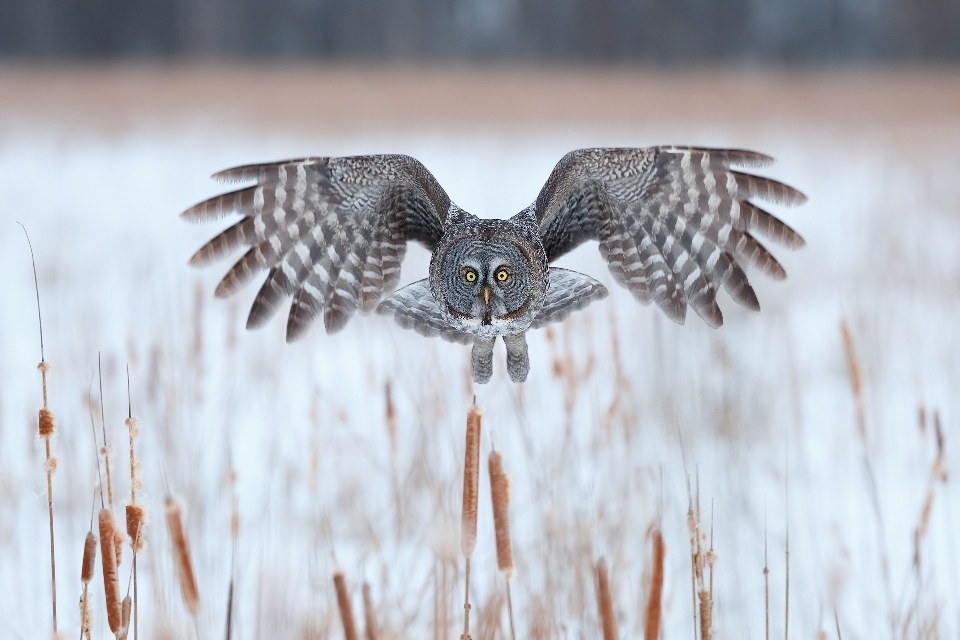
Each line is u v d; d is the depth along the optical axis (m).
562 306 9.18
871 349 14.18
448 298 8.96
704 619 6.68
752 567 9.13
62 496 10.64
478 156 39.84
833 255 21.12
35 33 109.44
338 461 10.54
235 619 8.52
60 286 18.45
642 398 11.21
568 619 8.62
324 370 13.98
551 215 9.23
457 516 9.21
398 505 9.34
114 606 6.37
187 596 6.26
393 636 8.02
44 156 39.22
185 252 21.61
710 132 46.84
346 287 9.24
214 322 16.52
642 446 10.33
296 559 9.40
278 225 8.95
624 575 9.03
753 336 14.33
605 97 61.59
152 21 113.19
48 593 9.24
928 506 8.62
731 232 9.05
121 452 10.94
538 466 9.77
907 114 52.91
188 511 9.77
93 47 111.50
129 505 6.56
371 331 15.19
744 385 11.31
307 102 57.62
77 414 11.72
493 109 55.59
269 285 9.02
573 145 42.75
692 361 11.45
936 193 28.14
